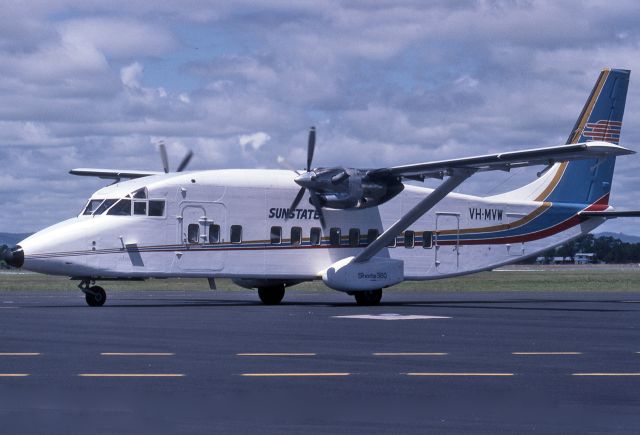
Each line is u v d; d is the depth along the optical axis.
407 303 55.44
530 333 32.59
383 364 23.27
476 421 16.02
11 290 77.31
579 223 60.62
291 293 74.06
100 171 57.06
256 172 51.75
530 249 59.12
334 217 53.28
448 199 56.38
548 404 17.62
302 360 23.94
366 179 51.00
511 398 18.27
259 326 34.59
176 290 80.50
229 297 63.62
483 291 81.94
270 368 22.34
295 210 52.22
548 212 59.56
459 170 49.06
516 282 103.19
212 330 32.66
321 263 52.84
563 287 91.50
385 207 54.81
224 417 16.20
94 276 47.38
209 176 50.12
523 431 15.19
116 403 17.42
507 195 58.91
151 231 48.25
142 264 47.97
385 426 15.54
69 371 21.55
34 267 45.72
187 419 15.99
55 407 16.98
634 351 26.62
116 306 48.56
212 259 49.78
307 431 15.10
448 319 39.53
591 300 61.47
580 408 17.22
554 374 21.62
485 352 26.12
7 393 18.44
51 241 46.12
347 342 28.73
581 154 45.16
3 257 45.97
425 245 55.62
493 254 57.88
